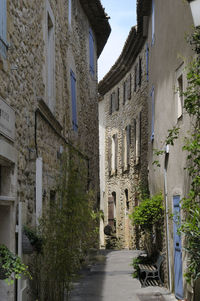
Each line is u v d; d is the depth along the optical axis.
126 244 20.52
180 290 8.34
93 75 17.47
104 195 25.53
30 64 7.19
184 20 8.42
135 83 18.83
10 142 5.81
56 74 10.19
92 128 17.05
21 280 6.15
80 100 14.29
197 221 6.36
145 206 10.90
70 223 7.02
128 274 11.92
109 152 24.41
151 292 9.38
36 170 7.43
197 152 6.98
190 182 7.68
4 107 5.39
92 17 16.30
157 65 11.95
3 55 5.39
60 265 6.82
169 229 9.65
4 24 5.39
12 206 5.84
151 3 13.62
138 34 16.56
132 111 19.59
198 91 6.92
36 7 7.84
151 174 13.38
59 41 10.70
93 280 10.96
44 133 8.39
